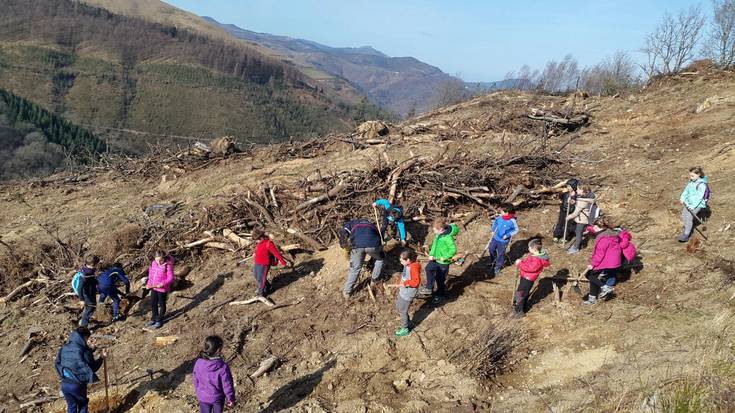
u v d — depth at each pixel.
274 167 14.28
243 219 10.16
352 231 7.21
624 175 10.86
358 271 7.35
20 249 10.60
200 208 11.57
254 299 7.82
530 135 14.55
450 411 5.23
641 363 5.17
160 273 7.47
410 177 10.22
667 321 5.78
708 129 12.46
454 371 5.83
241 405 5.82
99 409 6.24
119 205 13.45
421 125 16.39
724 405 4.13
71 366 5.64
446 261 6.95
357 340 6.68
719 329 5.29
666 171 10.54
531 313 6.65
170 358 6.94
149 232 10.42
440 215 9.64
